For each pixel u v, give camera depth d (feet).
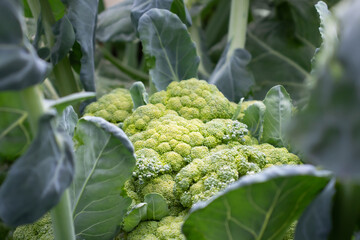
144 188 1.80
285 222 1.45
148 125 1.92
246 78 2.35
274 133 1.93
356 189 1.28
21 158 1.26
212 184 1.69
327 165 1.12
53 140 1.28
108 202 1.68
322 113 1.15
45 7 2.12
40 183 1.27
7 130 1.35
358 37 1.09
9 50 1.21
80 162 1.68
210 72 2.71
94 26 2.22
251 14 2.96
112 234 1.73
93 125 1.64
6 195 1.26
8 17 1.21
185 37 2.16
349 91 1.09
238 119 2.00
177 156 1.81
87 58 2.14
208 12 3.31
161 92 2.04
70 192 1.68
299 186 1.36
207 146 1.86
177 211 1.77
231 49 2.44
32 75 1.22
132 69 3.18
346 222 1.31
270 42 2.83
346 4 1.19
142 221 1.77
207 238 1.48
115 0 3.60
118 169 1.65
